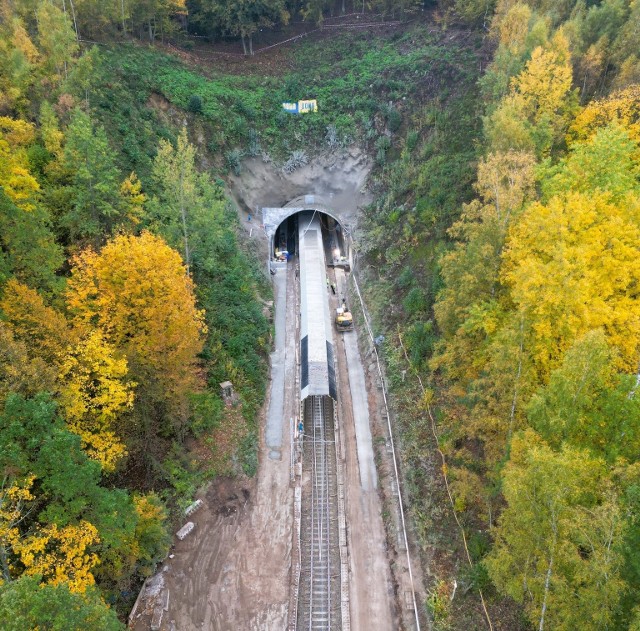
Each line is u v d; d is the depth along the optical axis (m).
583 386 18.66
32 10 46.56
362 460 34.88
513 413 22.95
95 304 26.98
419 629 25.44
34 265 26.52
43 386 21.00
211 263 40.94
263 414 38.00
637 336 23.88
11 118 37.19
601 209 25.95
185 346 27.94
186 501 30.73
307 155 62.38
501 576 20.22
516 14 44.78
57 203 34.59
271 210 59.34
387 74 63.78
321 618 26.92
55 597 15.12
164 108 55.38
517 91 39.97
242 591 27.66
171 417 30.69
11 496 18.50
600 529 15.94
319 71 67.56
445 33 65.88
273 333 45.44
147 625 25.61
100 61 49.69
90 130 33.69
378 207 56.22
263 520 31.22
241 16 65.44
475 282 26.25
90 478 19.97
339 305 50.91
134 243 27.44
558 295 21.45
